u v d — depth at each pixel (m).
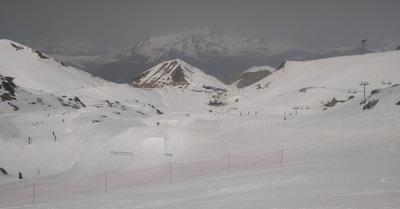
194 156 54.00
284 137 54.78
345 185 18.84
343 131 50.62
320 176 22.69
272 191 20.23
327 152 41.69
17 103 87.88
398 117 55.94
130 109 125.19
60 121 75.06
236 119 96.88
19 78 179.25
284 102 167.75
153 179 39.47
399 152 32.88
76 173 50.59
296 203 16.47
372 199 15.32
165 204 21.70
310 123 70.12
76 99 119.00
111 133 69.06
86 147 61.12
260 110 157.88
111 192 31.30
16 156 55.56
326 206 15.18
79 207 25.00
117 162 55.81
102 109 95.12
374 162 26.20
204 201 20.53
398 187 16.95
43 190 38.09
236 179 27.66
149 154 58.59
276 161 40.66
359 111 72.69
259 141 55.34
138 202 23.73
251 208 16.91
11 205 29.55
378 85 171.00
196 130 69.88
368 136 45.31
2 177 46.53
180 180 34.53
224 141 59.59
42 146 59.50
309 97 165.12
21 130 66.50
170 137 65.25
